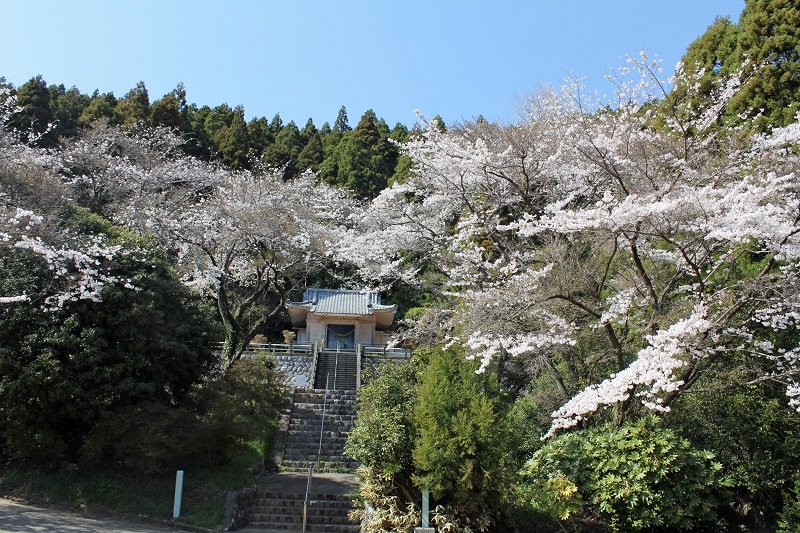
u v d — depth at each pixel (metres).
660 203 7.78
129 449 10.49
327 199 23.19
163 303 11.60
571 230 8.98
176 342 11.20
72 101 35.59
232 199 17.30
